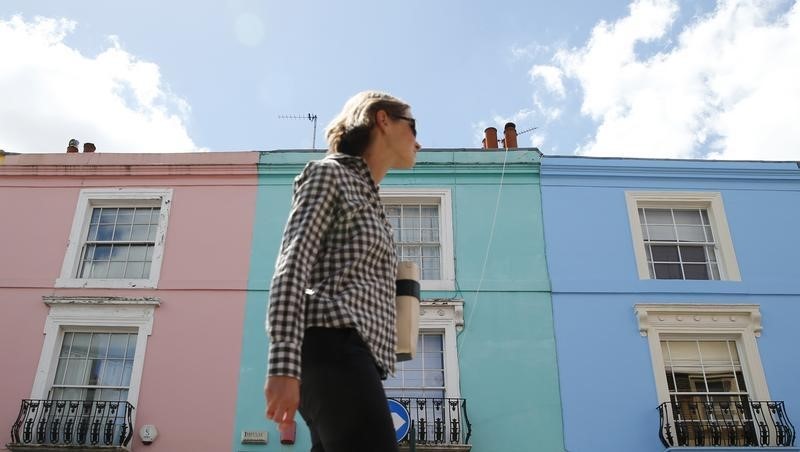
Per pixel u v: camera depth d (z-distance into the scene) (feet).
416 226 37.76
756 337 34.58
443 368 33.78
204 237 36.94
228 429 32.24
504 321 34.60
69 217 37.86
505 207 37.60
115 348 34.71
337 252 5.52
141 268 36.94
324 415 4.95
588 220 37.40
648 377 33.37
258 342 34.22
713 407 33.24
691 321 34.71
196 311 34.99
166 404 32.83
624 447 31.96
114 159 38.86
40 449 31.50
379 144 6.54
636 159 38.86
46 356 34.12
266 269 36.09
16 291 35.78
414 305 6.44
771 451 31.50
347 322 5.14
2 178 38.86
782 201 38.34
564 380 33.30
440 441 31.50
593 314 34.88
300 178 5.91
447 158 38.55
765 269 36.50
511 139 43.01
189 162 38.58
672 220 38.37
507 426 32.22
